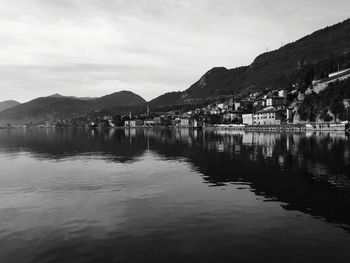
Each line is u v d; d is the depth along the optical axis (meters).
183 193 34.28
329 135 140.62
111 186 38.44
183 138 146.12
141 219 25.59
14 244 20.94
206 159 64.00
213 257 18.70
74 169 52.53
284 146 88.50
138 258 18.72
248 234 22.14
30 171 50.81
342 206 28.88
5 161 64.75
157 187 37.53
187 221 24.94
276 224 24.14
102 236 22.08
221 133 196.88
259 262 18.09
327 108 194.38
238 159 62.72
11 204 30.59
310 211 27.45
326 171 46.94
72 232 22.91
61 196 33.59
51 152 84.44
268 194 33.47
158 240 21.25
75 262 18.39
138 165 56.56
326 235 21.92
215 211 27.52
